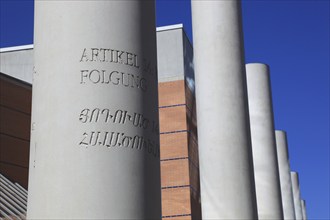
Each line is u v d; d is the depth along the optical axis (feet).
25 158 70.08
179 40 88.79
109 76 16.67
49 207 15.71
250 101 74.79
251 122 74.38
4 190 52.54
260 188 72.90
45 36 17.25
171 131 83.92
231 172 40.73
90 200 15.52
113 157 16.07
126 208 15.84
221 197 40.29
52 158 16.08
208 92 42.96
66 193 15.62
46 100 16.70
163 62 88.28
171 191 81.05
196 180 84.74
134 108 16.92
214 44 43.62
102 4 17.07
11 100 70.33
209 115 42.45
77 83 16.46
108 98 16.48
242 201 40.22
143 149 16.88
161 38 89.56
